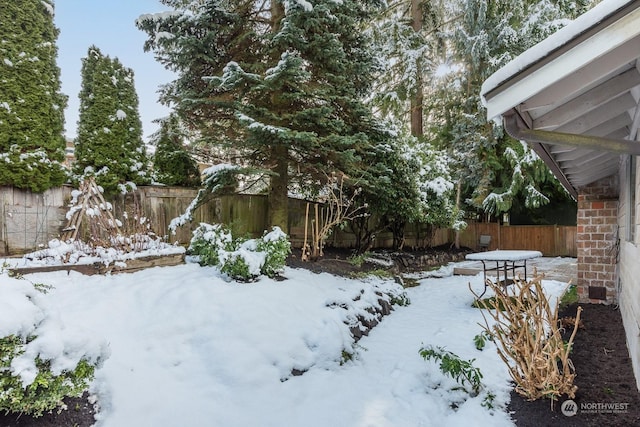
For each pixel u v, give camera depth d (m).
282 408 2.66
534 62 1.85
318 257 6.28
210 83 5.52
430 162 10.33
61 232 4.83
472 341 3.89
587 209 5.43
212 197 5.93
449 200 11.12
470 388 2.88
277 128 5.09
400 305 5.72
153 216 6.06
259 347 3.18
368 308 4.76
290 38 5.42
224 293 3.83
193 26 5.85
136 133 6.22
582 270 5.42
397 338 4.15
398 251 9.70
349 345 3.70
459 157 12.27
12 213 4.62
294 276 4.85
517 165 11.30
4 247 4.54
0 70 4.55
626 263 3.74
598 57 1.72
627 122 3.06
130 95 6.14
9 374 1.81
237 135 6.31
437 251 11.18
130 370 2.70
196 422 2.42
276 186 6.41
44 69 4.92
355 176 6.59
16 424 2.00
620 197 4.66
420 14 12.35
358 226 8.34
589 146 2.12
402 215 8.30
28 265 3.74
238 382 2.83
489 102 2.05
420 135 13.23
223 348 3.09
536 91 1.89
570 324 4.04
